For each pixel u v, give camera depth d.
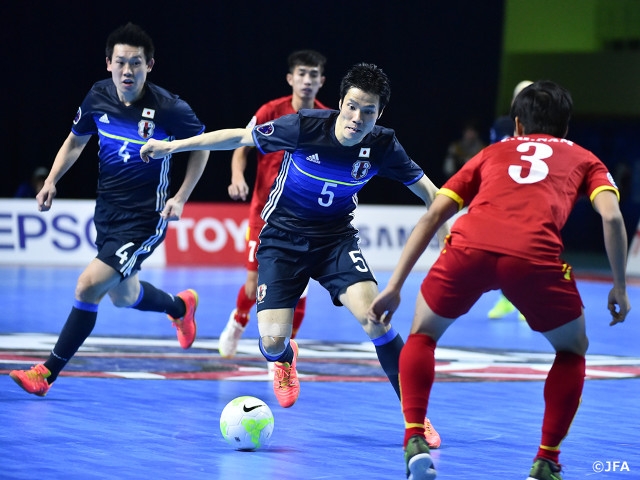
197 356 20.56
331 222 14.59
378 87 13.23
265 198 19.31
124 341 22.39
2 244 42.12
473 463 12.28
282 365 15.32
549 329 10.88
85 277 15.48
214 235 44.59
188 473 11.25
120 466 11.45
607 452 13.07
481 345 24.00
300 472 11.54
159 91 16.33
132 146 16.16
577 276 47.28
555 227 10.79
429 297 10.98
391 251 45.56
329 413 15.26
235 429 12.50
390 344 13.72
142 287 18.30
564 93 11.71
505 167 11.15
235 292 33.78
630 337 26.31
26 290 32.44
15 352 19.91
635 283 43.41
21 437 12.74
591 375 19.69
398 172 14.22
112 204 16.41
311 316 29.22
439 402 16.45
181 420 14.23
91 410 14.67
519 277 10.57
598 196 10.90
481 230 10.79
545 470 10.73
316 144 13.79
